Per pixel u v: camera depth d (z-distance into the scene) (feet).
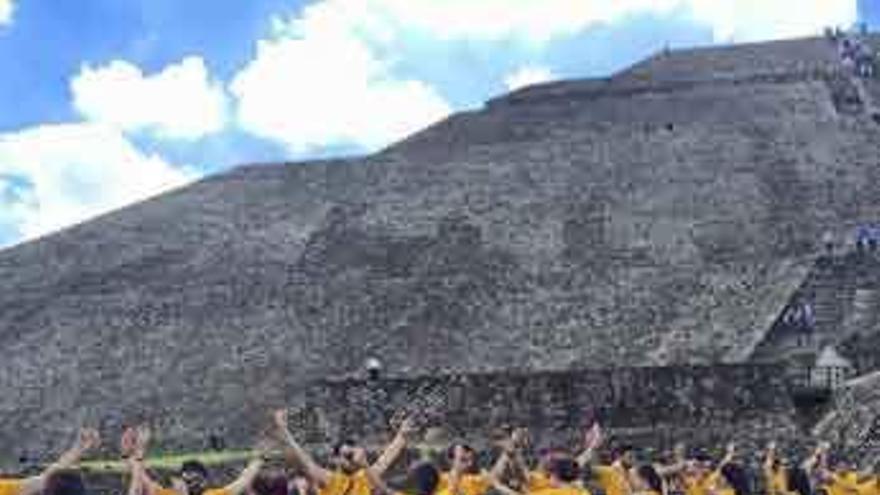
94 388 223.51
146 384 223.30
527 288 239.50
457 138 320.50
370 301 241.35
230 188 303.27
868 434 156.25
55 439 213.25
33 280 264.52
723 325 213.66
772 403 170.71
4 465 202.69
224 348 231.30
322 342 230.27
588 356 214.07
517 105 350.64
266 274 256.32
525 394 177.88
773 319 209.15
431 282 246.47
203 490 73.05
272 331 234.79
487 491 82.43
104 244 277.44
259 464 71.92
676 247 249.34
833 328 207.10
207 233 278.26
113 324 241.55
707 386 173.17
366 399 182.50
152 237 279.08
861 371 194.49
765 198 267.39
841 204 263.29
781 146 290.97
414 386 181.47
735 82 347.77
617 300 229.66
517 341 222.28
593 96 351.87
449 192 284.00
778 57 368.48
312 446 179.83
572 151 298.56
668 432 168.25
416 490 74.49
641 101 336.29
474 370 214.07
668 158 289.53
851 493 102.58
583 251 251.80
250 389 219.00
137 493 67.41
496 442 171.42
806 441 162.81
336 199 288.71
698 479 95.76
